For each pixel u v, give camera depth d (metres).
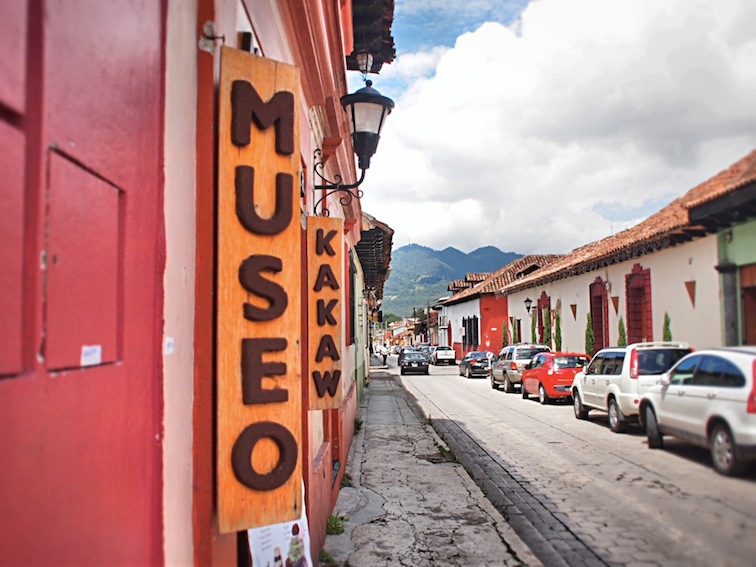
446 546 5.18
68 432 1.44
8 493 1.18
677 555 1.66
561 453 3.10
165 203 2.17
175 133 2.30
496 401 16.47
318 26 4.65
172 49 2.27
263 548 3.27
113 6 1.72
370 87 5.38
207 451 2.50
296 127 2.68
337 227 4.86
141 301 1.93
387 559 4.93
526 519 4.34
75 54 1.49
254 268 2.54
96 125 1.60
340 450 7.43
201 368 2.51
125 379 1.79
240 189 2.53
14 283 1.23
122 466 1.76
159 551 2.05
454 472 8.01
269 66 2.64
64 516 1.41
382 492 7.10
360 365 17.27
